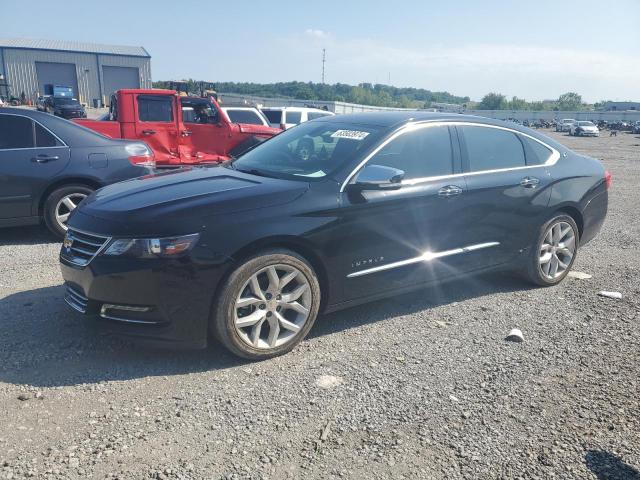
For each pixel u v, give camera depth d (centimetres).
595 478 270
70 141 674
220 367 369
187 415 311
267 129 1184
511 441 297
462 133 491
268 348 380
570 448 292
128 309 355
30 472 260
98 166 684
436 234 459
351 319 459
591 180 571
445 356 395
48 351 380
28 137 653
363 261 420
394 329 441
